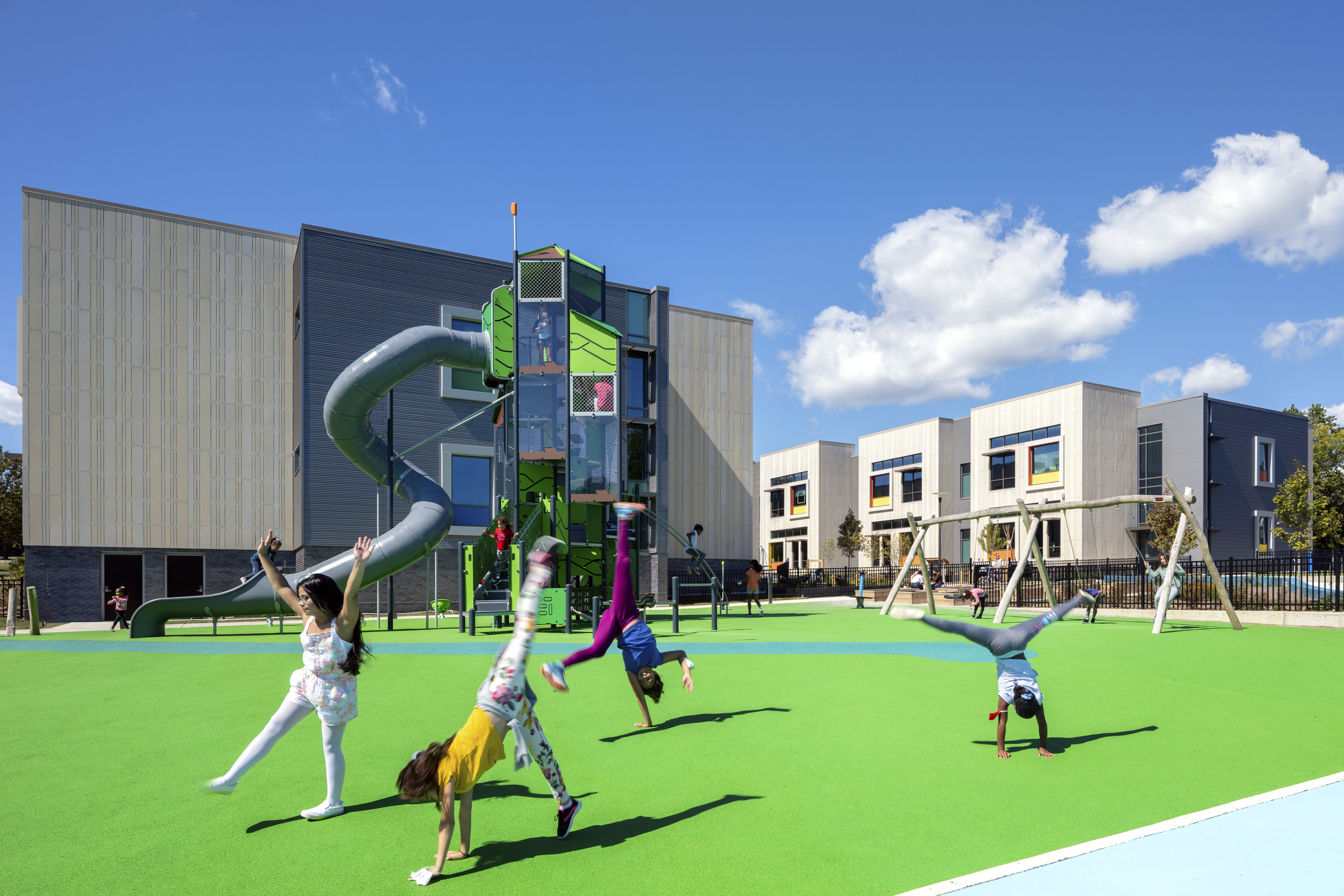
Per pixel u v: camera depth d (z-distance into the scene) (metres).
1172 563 16.70
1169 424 41.28
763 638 15.39
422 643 14.80
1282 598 20.20
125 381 26.78
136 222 27.27
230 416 28.06
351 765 5.97
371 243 28.20
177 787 5.43
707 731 7.04
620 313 31.92
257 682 10.07
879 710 7.95
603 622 7.25
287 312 29.20
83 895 3.76
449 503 19.86
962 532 49.31
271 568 4.90
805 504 60.41
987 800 5.14
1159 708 8.13
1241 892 3.56
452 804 3.96
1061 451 41.84
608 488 18.91
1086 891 3.60
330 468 27.00
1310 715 7.86
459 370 29.11
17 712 8.12
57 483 25.72
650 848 4.31
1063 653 12.59
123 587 25.94
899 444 54.53
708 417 35.72
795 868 4.03
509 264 30.55
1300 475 37.47
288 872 4.01
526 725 4.24
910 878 3.91
